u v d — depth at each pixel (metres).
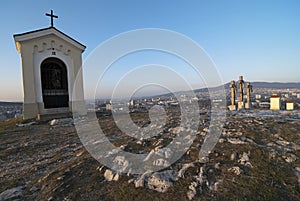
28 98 13.68
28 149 6.82
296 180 3.72
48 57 14.48
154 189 3.60
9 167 5.27
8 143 7.63
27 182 4.33
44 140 8.01
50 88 14.88
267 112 13.09
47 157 6.00
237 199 3.19
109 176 4.20
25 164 5.46
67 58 15.27
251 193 3.33
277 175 3.92
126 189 3.64
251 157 4.80
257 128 7.64
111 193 3.56
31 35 13.67
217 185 3.61
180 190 3.52
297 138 6.22
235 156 4.90
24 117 13.49
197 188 3.52
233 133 7.00
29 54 13.70
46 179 4.30
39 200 3.53
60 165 5.17
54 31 14.52
